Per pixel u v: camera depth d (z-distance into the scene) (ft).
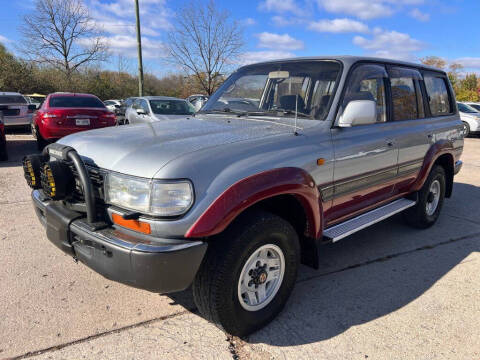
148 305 9.91
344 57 11.46
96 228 7.92
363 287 11.21
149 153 7.93
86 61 111.96
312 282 11.46
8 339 8.42
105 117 32.76
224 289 7.93
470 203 20.70
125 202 7.72
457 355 8.36
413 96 14.20
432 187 16.15
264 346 8.49
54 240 9.02
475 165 32.40
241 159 8.17
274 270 9.16
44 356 7.95
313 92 11.09
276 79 12.01
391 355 8.30
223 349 8.32
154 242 7.33
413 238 15.21
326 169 9.96
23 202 18.26
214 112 12.53
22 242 13.51
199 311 9.14
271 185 8.20
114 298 10.17
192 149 8.04
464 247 14.39
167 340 8.56
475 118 53.98
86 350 8.16
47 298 10.05
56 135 31.01
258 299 8.92
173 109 35.29
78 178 8.62
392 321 9.53
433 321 9.59
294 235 9.17
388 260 13.12
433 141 14.89
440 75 16.34
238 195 7.68
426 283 11.53
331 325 9.32
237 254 7.93
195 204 7.34
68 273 11.39
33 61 104.68
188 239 7.43
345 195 11.03
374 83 12.07
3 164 27.53
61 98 33.37
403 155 13.12
